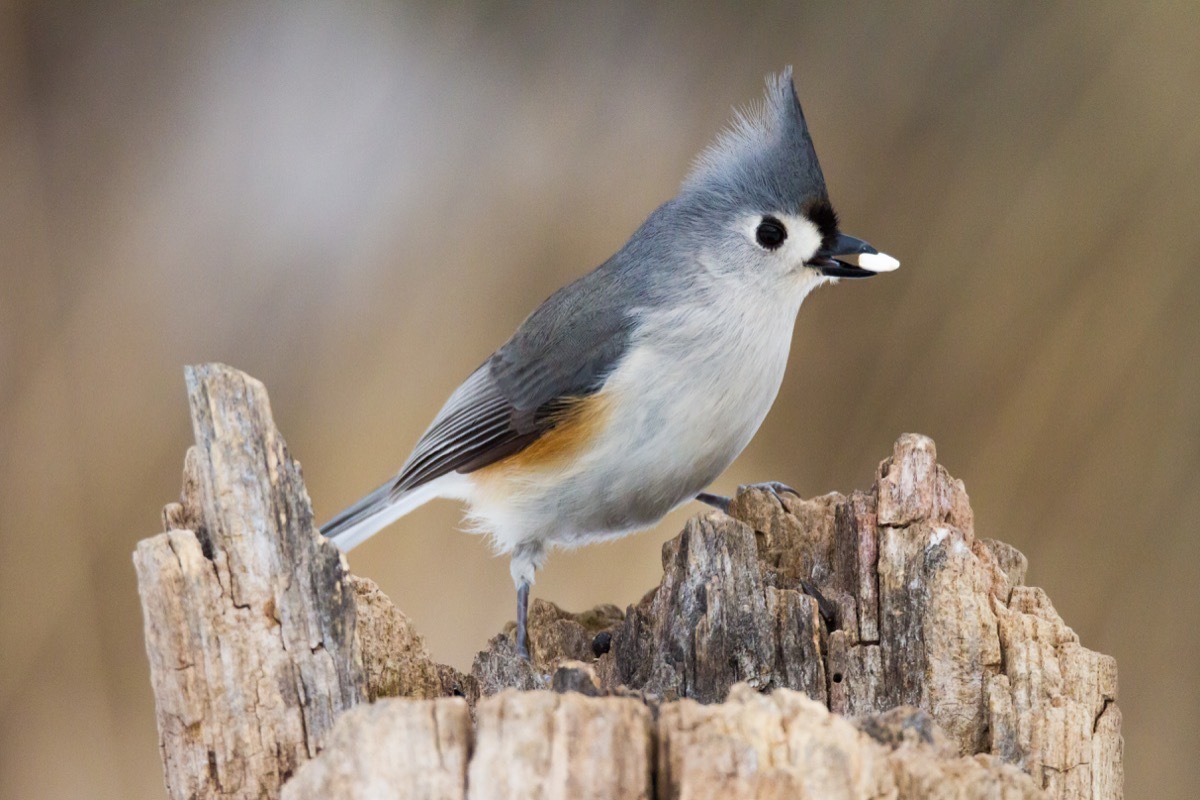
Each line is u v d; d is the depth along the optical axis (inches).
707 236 304.2
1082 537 421.1
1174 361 430.0
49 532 428.8
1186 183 445.1
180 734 197.0
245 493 201.2
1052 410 432.1
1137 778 401.1
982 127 472.1
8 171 493.7
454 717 171.3
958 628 215.3
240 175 503.5
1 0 510.3
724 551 227.8
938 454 438.9
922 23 490.9
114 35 531.8
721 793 158.9
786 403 457.1
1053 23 474.9
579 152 492.1
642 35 509.7
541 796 163.6
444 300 470.6
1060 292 442.9
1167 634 409.7
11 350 462.3
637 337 300.8
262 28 532.1
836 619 229.9
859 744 164.1
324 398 460.1
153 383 462.0
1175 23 460.1
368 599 219.9
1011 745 209.5
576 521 310.3
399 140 505.4
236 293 481.7
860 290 460.8
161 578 195.0
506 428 310.7
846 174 478.9
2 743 400.2
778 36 501.7
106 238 492.1
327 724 201.9
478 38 518.0
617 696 182.5
